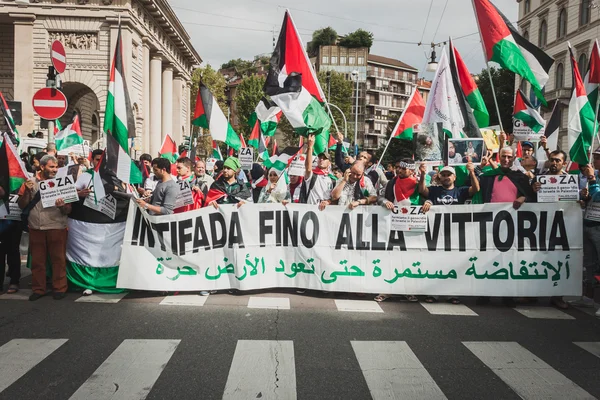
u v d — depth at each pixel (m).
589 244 7.72
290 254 7.85
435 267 7.63
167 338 5.59
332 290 7.71
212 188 8.12
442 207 7.64
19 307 6.78
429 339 5.80
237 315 6.57
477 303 7.71
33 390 4.23
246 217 7.78
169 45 51.12
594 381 4.67
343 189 7.97
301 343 5.52
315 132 8.49
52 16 35.88
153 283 7.48
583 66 44.84
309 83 8.91
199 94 10.45
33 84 36.06
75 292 7.70
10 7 35.41
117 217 7.70
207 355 5.09
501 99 50.69
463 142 7.73
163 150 15.41
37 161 10.67
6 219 7.47
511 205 7.59
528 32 54.12
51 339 5.49
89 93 43.31
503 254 7.59
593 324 6.64
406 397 4.24
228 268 7.75
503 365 5.02
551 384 4.57
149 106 46.66
